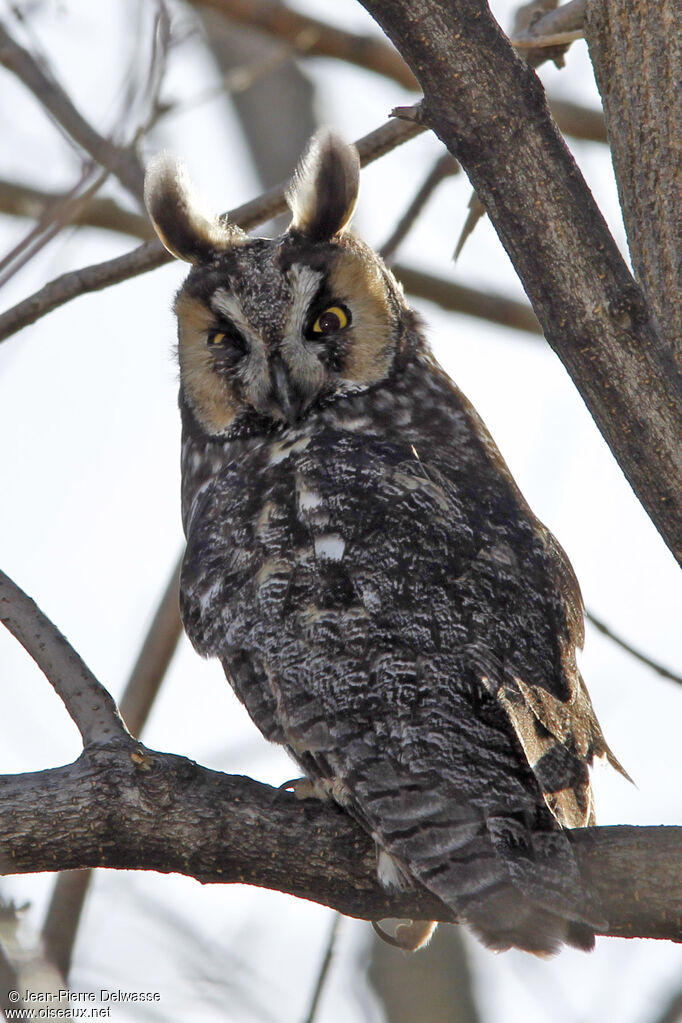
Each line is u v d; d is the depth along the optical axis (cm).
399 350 1003
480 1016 1183
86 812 712
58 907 1022
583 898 689
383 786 739
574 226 657
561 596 854
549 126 656
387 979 1189
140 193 1141
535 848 709
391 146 1006
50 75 1138
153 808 718
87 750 732
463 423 986
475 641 782
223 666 835
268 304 978
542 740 771
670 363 666
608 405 668
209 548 862
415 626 783
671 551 683
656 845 700
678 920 685
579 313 661
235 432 999
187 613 866
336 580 805
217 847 723
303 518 841
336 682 774
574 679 828
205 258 1030
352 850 736
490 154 655
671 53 758
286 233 1021
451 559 816
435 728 753
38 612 781
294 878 734
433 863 712
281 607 806
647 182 760
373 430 958
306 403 968
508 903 691
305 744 766
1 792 716
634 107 764
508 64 650
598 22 776
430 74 651
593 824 834
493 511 868
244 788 736
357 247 1018
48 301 973
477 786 736
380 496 847
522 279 673
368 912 745
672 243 752
